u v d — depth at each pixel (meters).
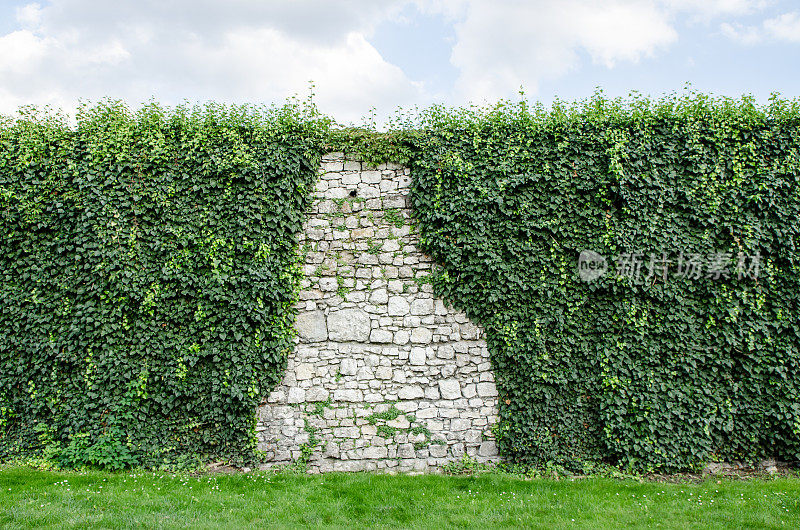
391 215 7.05
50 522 4.75
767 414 6.62
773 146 6.86
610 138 6.79
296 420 6.72
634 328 6.63
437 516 5.25
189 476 6.27
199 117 6.90
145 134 6.77
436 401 6.80
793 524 5.05
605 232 6.73
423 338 6.87
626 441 6.52
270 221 6.78
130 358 6.59
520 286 6.72
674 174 6.76
